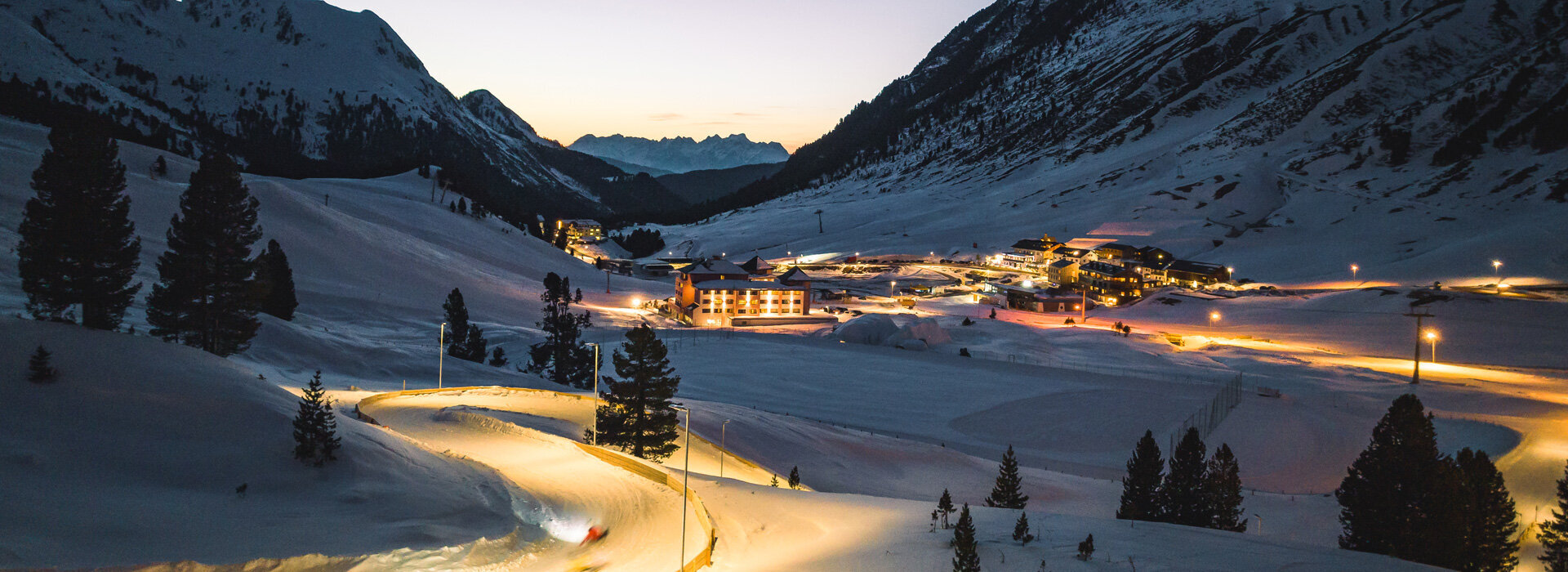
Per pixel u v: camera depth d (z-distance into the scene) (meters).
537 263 182.75
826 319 135.00
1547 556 32.28
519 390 67.38
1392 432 32.41
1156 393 77.69
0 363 30.98
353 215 165.75
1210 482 37.31
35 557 20.48
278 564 23.41
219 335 56.09
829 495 40.44
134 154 152.62
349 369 69.94
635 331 52.44
